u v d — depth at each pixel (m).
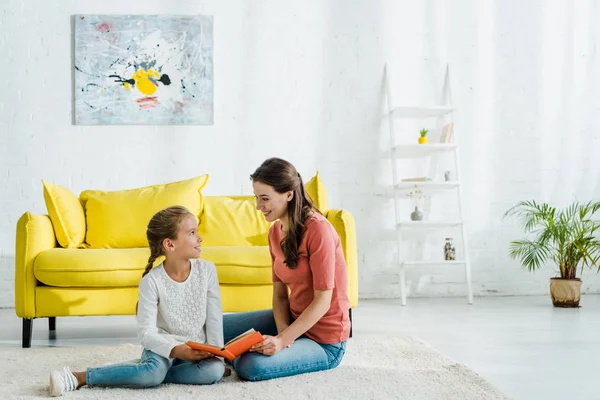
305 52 4.48
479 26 4.60
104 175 4.30
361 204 4.51
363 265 4.50
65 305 2.79
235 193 4.39
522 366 2.34
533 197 4.62
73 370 2.24
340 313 2.12
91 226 3.30
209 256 2.88
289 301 2.22
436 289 4.55
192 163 4.37
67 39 4.29
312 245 2.02
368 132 4.52
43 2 4.27
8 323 3.50
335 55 4.50
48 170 4.27
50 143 4.27
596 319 3.47
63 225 3.12
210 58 4.37
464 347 2.71
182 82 4.34
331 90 4.50
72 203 3.25
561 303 3.98
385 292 4.51
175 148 4.36
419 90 4.55
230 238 3.36
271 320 2.28
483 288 4.57
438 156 4.57
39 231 2.87
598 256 4.19
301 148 4.46
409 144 4.33
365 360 2.33
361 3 4.52
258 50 4.44
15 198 4.23
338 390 1.87
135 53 4.31
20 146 4.25
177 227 2.01
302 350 2.05
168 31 4.34
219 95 4.40
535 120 4.63
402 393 1.85
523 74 4.63
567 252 4.03
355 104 4.52
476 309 3.91
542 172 4.63
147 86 4.32
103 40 4.29
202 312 2.08
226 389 1.89
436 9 4.58
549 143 4.64
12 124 4.25
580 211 4.15
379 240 4.52
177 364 2.10
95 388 1.92
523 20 4.63
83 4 4.30
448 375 2.08
